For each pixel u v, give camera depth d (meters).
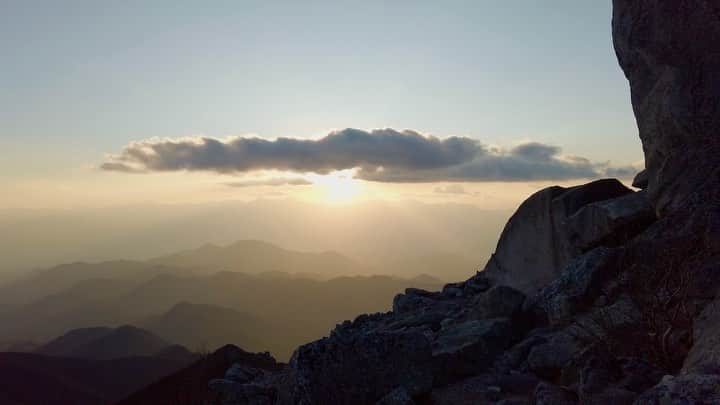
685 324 9.08
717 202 12.22
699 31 15.12
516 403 9.42
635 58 16.67
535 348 11.22
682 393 5.41
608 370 8.11
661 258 11.61
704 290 9.73
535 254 17.98
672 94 14.90
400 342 10.77
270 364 18.38
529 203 18.44
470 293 19.92
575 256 16.42
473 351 11.67
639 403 5.76
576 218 16.38
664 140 15.12
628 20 16.91
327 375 10.34
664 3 15.95
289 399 10.43
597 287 13.26
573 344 10.77
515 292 14.47
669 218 13.33
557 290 13.78
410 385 10.60
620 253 13.55
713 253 10.76
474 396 10.36
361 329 19.86
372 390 10.44
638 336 9.33
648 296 10.18
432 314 18.08
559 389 8.55
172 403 14.88
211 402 13.16
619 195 17.52
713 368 6.28
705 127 14.14
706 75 14.68
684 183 13.77
